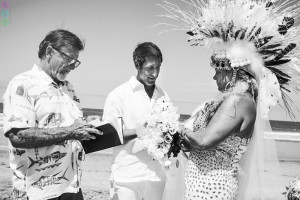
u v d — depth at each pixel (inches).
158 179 144.8
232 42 107.3
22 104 105.0
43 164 109.3
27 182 109.0
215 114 103.5
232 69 107.5
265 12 106.7
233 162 105.4
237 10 106.5
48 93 109.7
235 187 106.7
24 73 110.8
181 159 136.1
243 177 109.9
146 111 144.0
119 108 144.1
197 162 109.2
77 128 104.4
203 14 110.5
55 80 114.5
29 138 103.1
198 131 104.9
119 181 143.8
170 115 113.7
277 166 110.6
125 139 134.2
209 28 109.2
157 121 114.7
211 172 105.9
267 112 104.5
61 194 112.1
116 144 112.8
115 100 144.4
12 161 110.3
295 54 109.3
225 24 106.8
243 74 107.7
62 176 112.0
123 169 143.8
